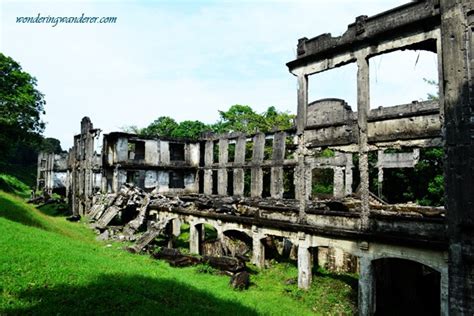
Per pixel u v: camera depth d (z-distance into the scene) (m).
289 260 21.59
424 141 12.27
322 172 40.25
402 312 15.05
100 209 31.69
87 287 10.92
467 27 10.77
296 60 16.59
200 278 16.09
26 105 33.56
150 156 37.84
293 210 17.25
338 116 27.00
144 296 11.23
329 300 15.07
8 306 8.83
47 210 39.09
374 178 30.84
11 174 61.34
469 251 10.37
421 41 12.16
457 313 10.55
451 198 10.82
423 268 18.44
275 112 47.88
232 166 34.41
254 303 13.02
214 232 30.50
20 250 13.20
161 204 27.19
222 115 51.19
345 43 14.33
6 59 33.56
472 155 10.45
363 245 13.47
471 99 10.56
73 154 42.97
